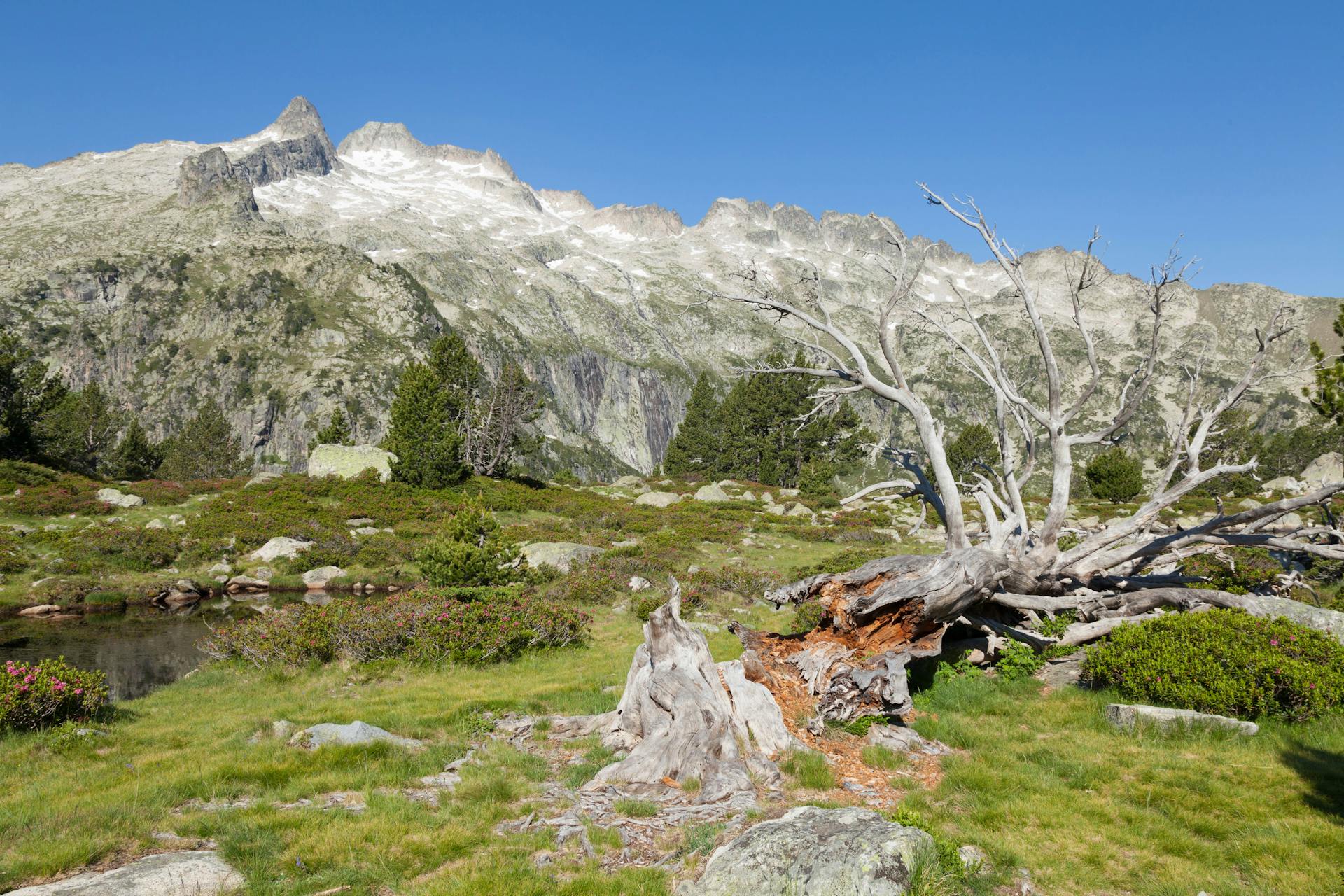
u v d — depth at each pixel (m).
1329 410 21.33
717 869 5.96
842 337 15.55
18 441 52.47
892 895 5.38
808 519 48.81
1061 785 8.75
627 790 8.73
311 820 7.64
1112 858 6.96
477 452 59.22
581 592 26.00
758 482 82.06
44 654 20.34
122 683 17.61
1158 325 14.81
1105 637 14.29
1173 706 10.96
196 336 196.75
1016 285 15.53
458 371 62.56
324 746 10.14
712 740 9.41
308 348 199.00
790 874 5.65
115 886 5.84
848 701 10.90
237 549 35.94
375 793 8.48
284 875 6.47
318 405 180.12
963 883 6.24
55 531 35.16
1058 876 6.59
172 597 29.16
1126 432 15.34
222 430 100.75
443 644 17.39
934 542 39.84
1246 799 8.12
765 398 85.69
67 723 11.58
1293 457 84.38
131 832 7.25
